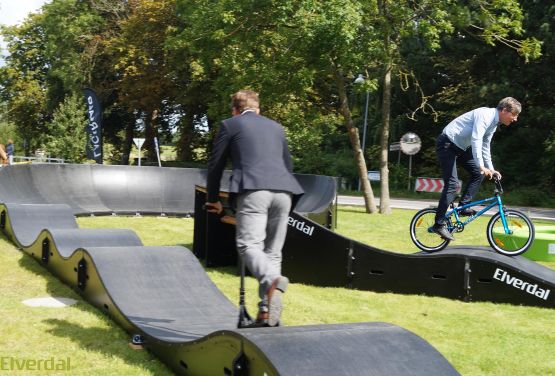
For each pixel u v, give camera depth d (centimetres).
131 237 784
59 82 4019
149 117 3747
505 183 3188
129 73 3422
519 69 2983
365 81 1800
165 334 472
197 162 3838
